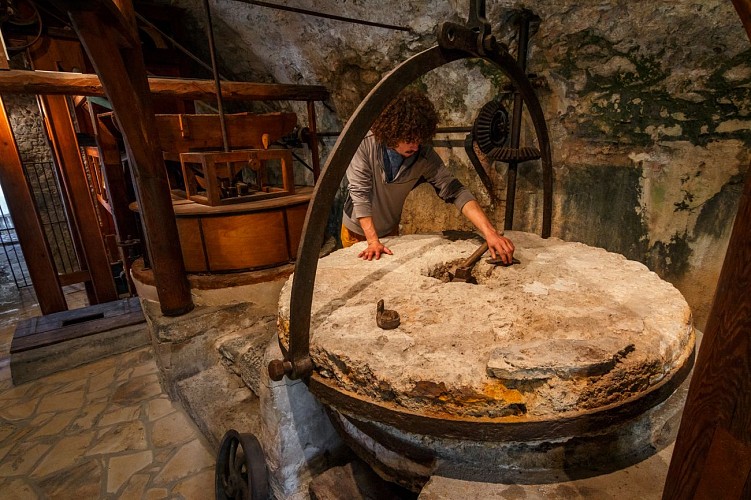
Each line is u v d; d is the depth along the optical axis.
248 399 2.13
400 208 2.13
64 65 2.93
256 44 3.23
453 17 2.04
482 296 1.30
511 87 1.90
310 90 3.03
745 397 0.60
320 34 2.72
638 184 1.70
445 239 1.95
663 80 1.54
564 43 1.77
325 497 1.42
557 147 1.97
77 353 2.96
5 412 2.47
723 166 1.45
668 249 1.66
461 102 2.33
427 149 1.90
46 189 5.05
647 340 1.00
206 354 2.44
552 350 0.93
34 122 4.87
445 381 0.92
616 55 1.65
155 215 2.21
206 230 2.40
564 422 0.90
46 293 3.65
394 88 1.03
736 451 0.63
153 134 2.13
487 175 2.25
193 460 2.04
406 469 1.16
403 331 1.12
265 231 2.51
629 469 1.03
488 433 0.92
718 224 1.50
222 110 2.46
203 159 2.42
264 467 1.51
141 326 3.21
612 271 1.47
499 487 0.99
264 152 2.62
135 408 2.46
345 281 1.48
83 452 2.12
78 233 3.96
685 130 1.53
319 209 1.00
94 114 3.27
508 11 1.84
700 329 1.61
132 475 1.96
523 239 1.91
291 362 1.08
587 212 1.92
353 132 1.00
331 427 1.71
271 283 2.56
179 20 3.62
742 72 1.34
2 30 2.03
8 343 3.62
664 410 1.16
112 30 1.85
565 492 0.97
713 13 1.32
